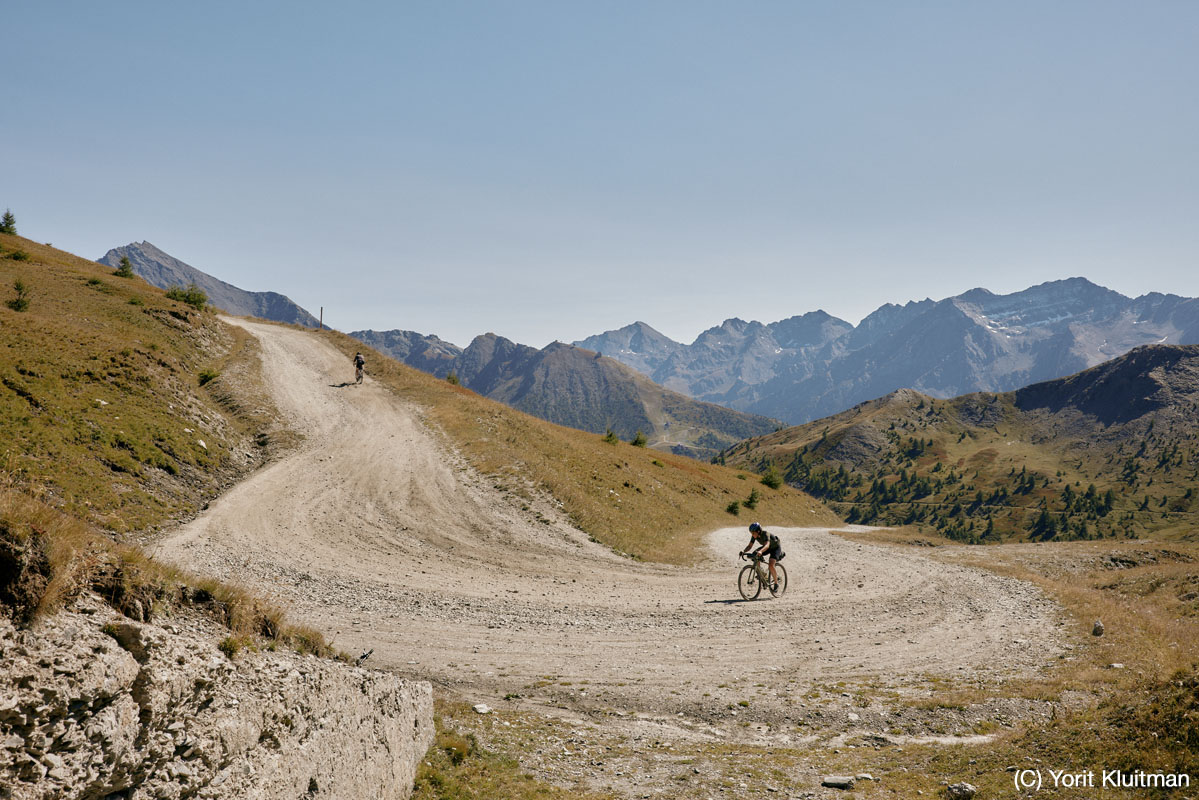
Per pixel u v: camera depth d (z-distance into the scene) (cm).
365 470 4022
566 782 1070
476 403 6038
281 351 6844
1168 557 4269
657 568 3184
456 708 1381
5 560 443
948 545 5266
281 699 666
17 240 8119
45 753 419
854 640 2045
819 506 8731
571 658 1798
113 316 5266
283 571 2398
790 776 1116
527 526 3481
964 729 1339
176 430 3500
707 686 1617
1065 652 1898
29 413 2725
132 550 641
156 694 507
